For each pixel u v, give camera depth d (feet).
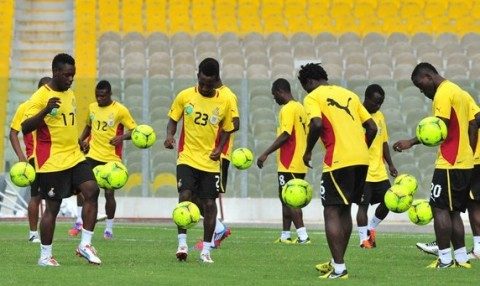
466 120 68.08
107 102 106.42
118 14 247.29
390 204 82.07
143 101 180.34
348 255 85.05
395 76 223.92
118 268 67.15
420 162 179.11
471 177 72.13
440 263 70.74
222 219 161.89
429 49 238.27
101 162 106.42
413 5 256.52
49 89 67.36
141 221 159.94
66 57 66.85
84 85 190.80
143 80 181.06
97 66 228.02
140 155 174.91
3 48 233.14
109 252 84.53
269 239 110.63
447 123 67.21
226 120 73.46
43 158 67.31
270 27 248.73
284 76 223.10
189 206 72.79
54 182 67.46
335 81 185.37
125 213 169.37
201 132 72.79
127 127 107.55
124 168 89.76
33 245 92.38
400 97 187.52
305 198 68.33
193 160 72.90
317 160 174.40
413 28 251.39
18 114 80.94
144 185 171.42
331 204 60.95
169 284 56.49
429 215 80.84
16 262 72.33
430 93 69.26
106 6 248.93
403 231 140.87
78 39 237.45
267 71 224.33
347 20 251.60
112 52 232.53
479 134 75.92
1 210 166.20
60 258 76.23
